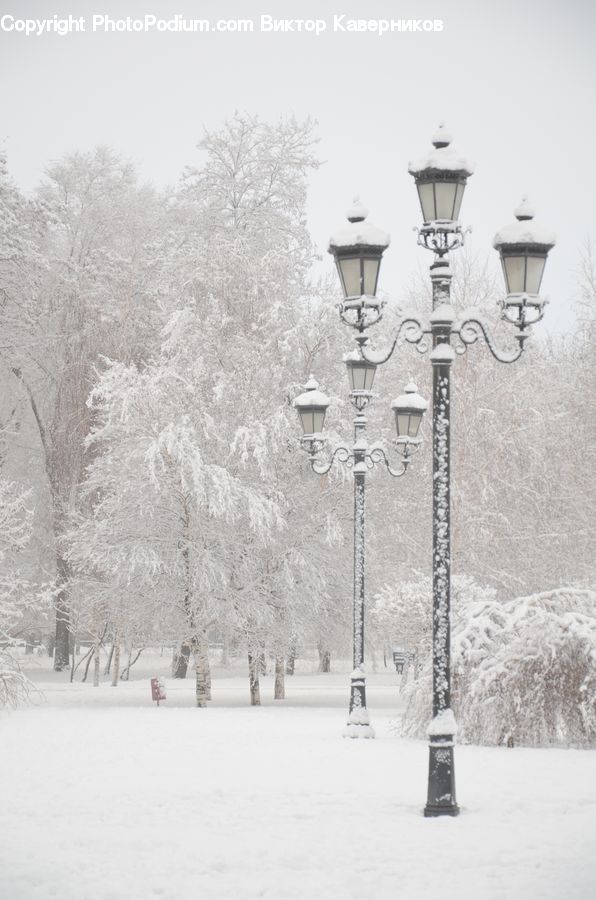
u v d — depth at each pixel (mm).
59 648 61344
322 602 38688
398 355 43781
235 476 38750
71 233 57219
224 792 13812
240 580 38281
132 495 37969
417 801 13164
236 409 39125
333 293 40844
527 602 21406
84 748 19750
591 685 19500
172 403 38438
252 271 40438
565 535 40375
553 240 12836
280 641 39438
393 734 23000
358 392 22891
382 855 9992
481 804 12812
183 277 40969
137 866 9672
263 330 40219
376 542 41906
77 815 12227
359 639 22344
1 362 53688
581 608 21281
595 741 19625
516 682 19859
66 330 54625
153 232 57594
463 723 20312
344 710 32500
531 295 12945
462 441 41281
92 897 8578
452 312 13227
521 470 42062
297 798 13383
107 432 39219
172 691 47656
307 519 39531
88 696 42719
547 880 8805
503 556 40812
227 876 9258
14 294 50469
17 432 55094
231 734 22703
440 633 12609
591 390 43906
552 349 51156
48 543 55219
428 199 13164
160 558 36969
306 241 46219
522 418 42000
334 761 17469
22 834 11125
